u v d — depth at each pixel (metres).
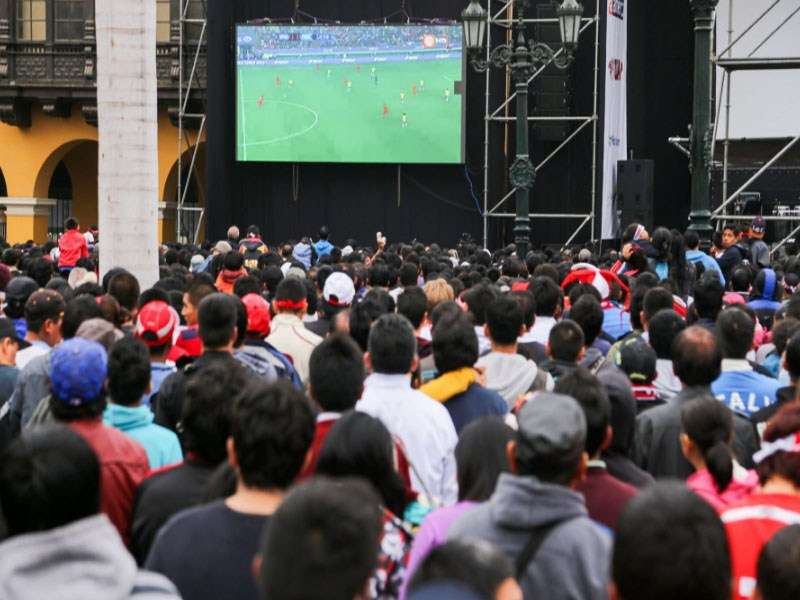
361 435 5.82
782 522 5.43
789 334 10.53
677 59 36.00
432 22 35.41
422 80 35.56
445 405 8.02
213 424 6.29
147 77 17.97
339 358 6.95
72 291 13.66
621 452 7.03
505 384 8.88
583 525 5.06
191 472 6.37
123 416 7.44
